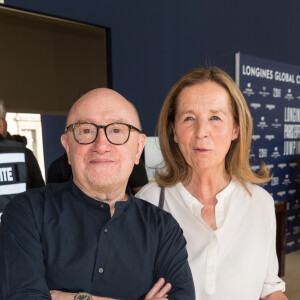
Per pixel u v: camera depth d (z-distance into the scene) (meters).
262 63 5.46
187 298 1.27
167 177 1.71
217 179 1.60
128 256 1.28
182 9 4.52
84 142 1.26
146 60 4.17
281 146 5.77
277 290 1.56
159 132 1.70
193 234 1.54
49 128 3.31
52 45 3.40
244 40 5.31
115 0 3.85
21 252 1.19
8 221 1.25
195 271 1.49
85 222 1.27
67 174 2.96
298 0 6.09
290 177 5.94
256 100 5.38
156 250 1.34
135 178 2.86
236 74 5.16
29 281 1.15
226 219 1.53
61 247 1.23
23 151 2.57
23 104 3.15
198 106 1.50
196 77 1.55
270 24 5.66
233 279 1.47
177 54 4.49
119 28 3.90
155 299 1.22
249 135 1.62
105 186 1.26
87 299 1.15
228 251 1.50
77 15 3.56
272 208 1.62
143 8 4.11
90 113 1.27
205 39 4.81
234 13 5.14
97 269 1.23
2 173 2.42
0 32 3.05
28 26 3.24
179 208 1.61
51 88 3.37
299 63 6.15
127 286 1.26
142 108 4.14
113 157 1.26
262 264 1.53
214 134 1.49
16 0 3.13
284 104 5.82
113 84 3.87
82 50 3.65
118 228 1.29
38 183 2.71
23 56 3.19
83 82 3.63
